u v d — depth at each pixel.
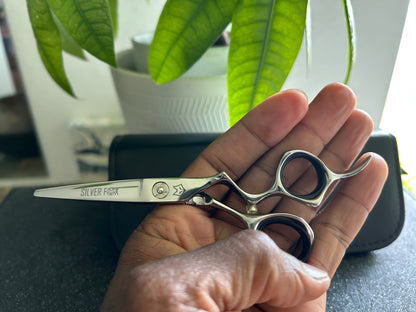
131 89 0.42
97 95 0.62
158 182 0.34
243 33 0.33
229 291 0.27
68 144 0.65
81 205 0.48
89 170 0.65
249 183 0.38
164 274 0.26
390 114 0.56
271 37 0.33
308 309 0.33
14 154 0.66
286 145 0.38
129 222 0.41
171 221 0.35
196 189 0.35
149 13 0.57
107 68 0.60
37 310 0.37
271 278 0.28
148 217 0.35
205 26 0.34
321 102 0.36
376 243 0.40
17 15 0.55
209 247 0.28
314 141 0.37
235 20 0.33
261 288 0.28
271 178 0.38
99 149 0.63
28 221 0.46
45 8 0.35
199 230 0.36
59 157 0.66
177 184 0.35
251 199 0.35
